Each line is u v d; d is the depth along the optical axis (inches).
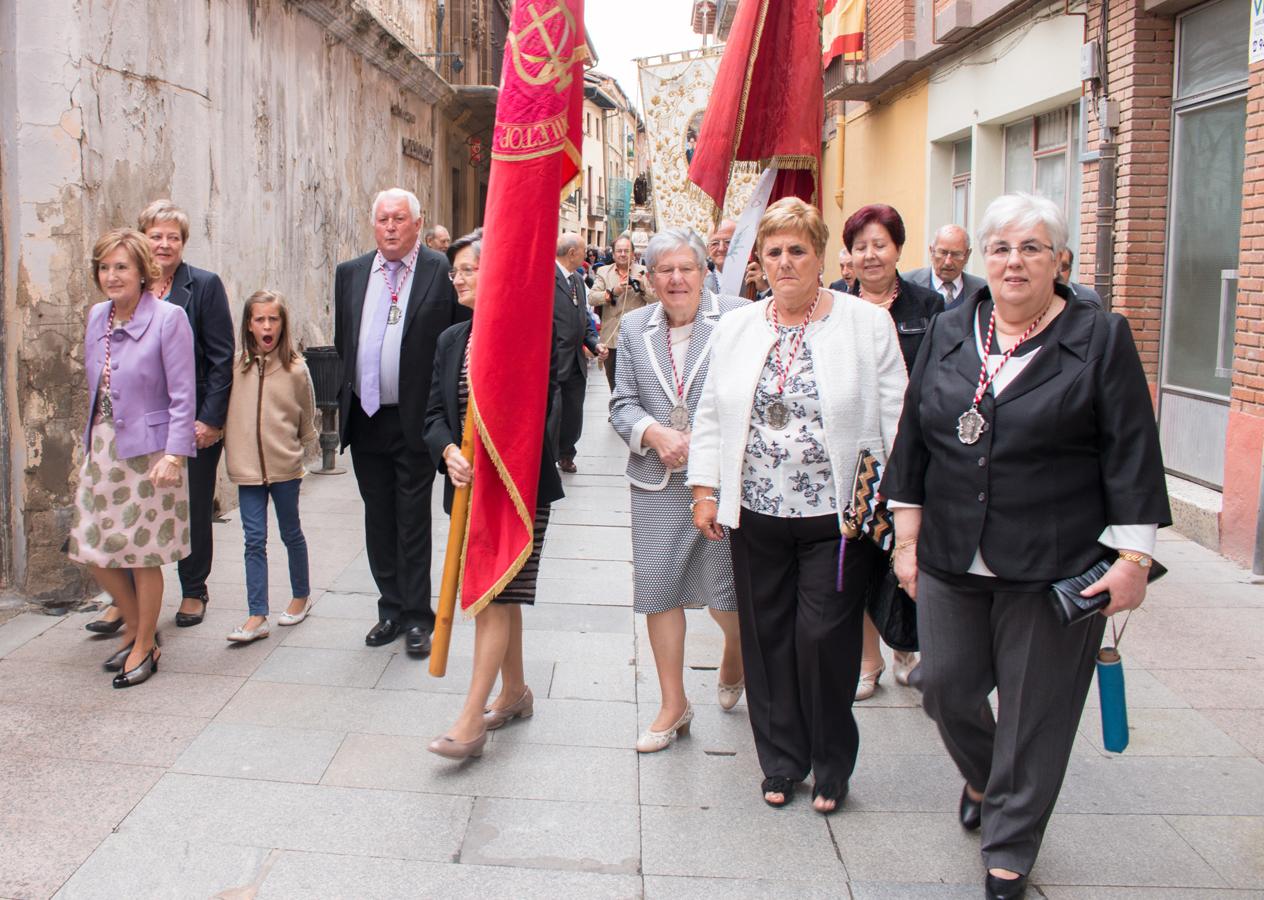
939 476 122.5
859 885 128.6
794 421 137.9
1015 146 433.4
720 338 144.5
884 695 186.2
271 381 207.3
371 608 228.5
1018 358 118.4
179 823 140.7
